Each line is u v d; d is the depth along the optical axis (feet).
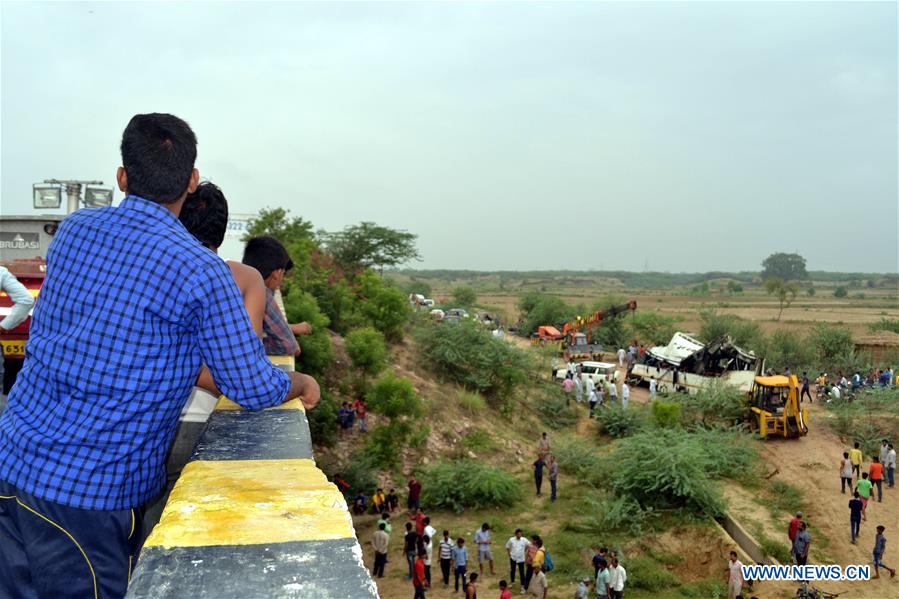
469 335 113.50
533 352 138.72
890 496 75.77
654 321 188.96
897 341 153.28
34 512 5.79
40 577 5.82
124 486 6.10
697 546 65.00
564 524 70.49
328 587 4.23
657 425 98.68
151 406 6.09
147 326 5.98
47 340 6.07
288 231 115.85
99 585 5.99
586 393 123.13
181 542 4.78
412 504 75.05
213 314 6.19
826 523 69.10
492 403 109.29
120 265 6.06
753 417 96.53
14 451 5.95
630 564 61.52
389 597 56.24
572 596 56.34
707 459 76.02
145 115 6.72
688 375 113.39
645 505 71.61
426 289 357.00
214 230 10.82
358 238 133.28
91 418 5.89
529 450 96.94
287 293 105.70
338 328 110.52
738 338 172.55
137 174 6.49
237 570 4.39
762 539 64.59
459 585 58.39
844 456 76.33
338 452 82.02
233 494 5.88
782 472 82.58
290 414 9.67
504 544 67.36
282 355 15.62
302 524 5.20
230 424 8.98
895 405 101.04
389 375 82.94
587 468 85.15
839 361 145.48
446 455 89.92
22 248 24.57
